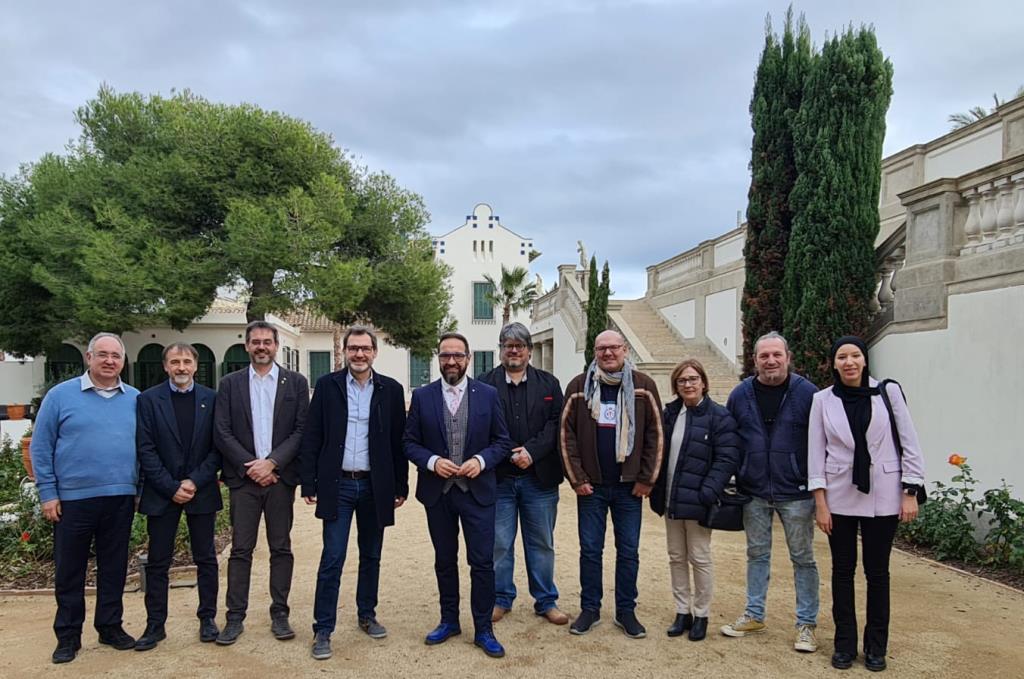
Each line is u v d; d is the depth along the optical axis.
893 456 3.98
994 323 6.41
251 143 16.59
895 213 12.23
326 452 4.40
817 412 4.17
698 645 4.38
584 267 21.67
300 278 15.85
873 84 8.28
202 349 22.55
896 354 7.79
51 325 18.78
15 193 18.64
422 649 4.34
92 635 4.57
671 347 16.64
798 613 4.34
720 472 4.36
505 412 4.83
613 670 4.01
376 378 4.61
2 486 9.13
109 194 16.55
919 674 3.92
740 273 14.66
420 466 4.41
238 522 4.48
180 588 5.66
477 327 32.69
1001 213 6.50
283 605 4.55
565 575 5.98
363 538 4.63
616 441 4.53
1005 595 5.27
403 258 18.98
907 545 6.71
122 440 4.33
